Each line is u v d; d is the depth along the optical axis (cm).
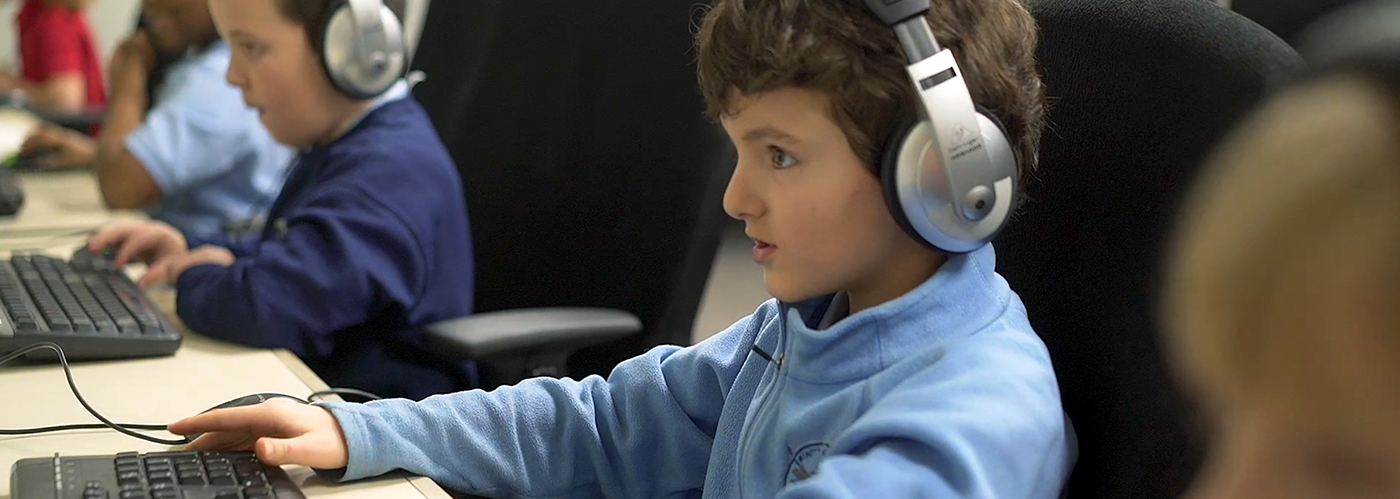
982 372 64
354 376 121
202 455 78
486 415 85
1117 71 71
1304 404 20
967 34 65
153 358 108
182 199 177
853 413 68
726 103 67
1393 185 19
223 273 116
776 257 68
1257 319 20
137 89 213
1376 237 19
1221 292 21
